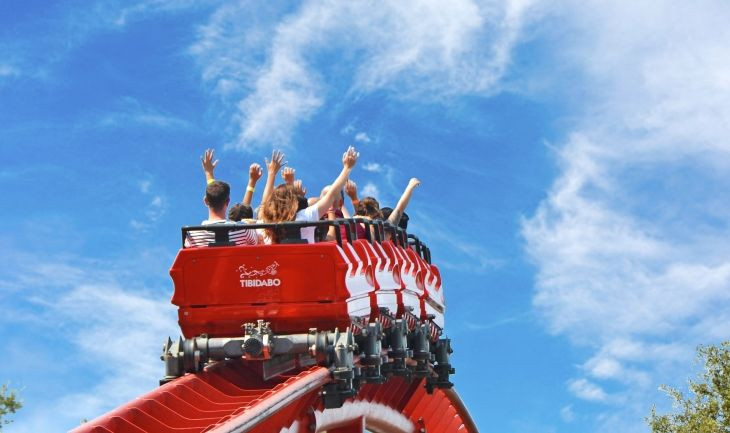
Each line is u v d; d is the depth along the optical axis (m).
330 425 16.30
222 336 12.93
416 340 16.83
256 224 12.88
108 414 9.98
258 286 12.84
